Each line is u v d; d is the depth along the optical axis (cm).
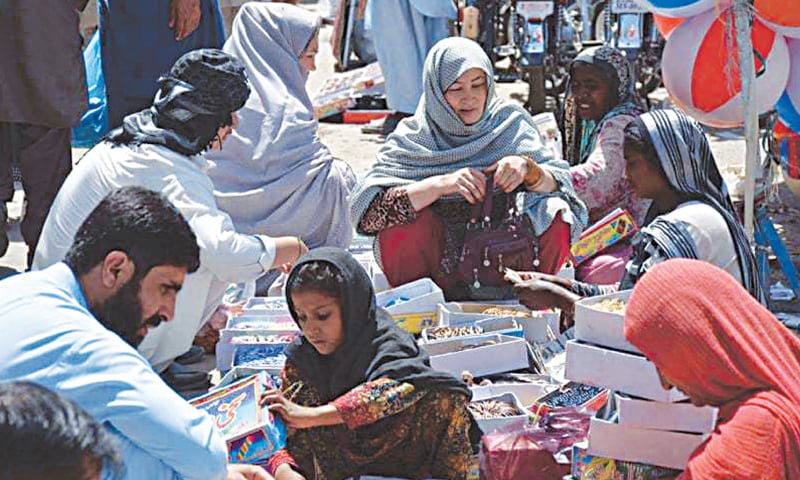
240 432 345
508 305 462
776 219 657
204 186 446
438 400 337
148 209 262
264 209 559
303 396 350
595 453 317
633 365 312
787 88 511
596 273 502
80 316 257
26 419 153
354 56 1173
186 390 455
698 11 489
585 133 585
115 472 165
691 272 262
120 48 649
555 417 366
